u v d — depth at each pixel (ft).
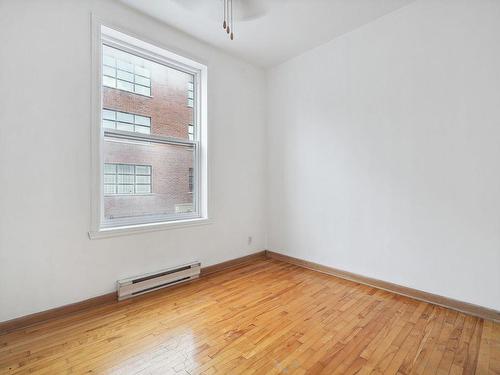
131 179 8.38
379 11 8.15
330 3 7.72
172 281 8.71
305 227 10.92
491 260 6.59
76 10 6.86
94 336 5.83
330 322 6.48
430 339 5.78
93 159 7.16
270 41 9.84
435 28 7.36
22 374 4.67
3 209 5.91
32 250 6.30
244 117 11.44
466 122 6.90
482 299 6.73
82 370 4.78
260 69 12.16
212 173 10.20
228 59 10.75
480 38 6.65
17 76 6.02
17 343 5.55
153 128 8.94
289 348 5.45
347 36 9.35
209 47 10.03
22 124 6.10
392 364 4.98
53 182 6.56
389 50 8.29
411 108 7.86
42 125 6.38
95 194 7.21
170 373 4.72
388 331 6.08
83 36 6.97
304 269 10.58
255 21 8.56
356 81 9.14
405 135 8.00
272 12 8.10
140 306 7.27
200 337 5.82
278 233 12.06
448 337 5.85
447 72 7.18
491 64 6.51
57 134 6.59
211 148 10.15
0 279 5.90
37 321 6.33
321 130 10.27
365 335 5.93
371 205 8.84
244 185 11.50
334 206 9.90
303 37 9.59
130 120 8.38
